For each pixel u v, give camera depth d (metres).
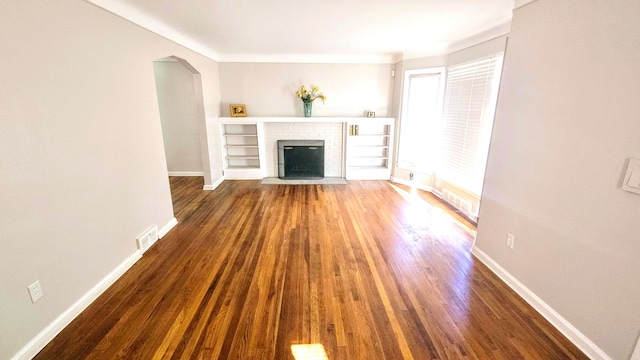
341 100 5.66
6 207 1.52
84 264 2.06
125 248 2.55
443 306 2.09
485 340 1.78
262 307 2.07
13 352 1.57
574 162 1.72
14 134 1.56
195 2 2.59
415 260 2.71
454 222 3.62
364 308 2.06
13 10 1.55
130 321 1.92
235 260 2.70
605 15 1.51
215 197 4.57
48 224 1.77
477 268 2.58
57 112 1.83
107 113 2.32
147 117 2.93
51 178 1.79
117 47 2.45
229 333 1.83
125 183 2.55
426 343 1.76
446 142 4.43
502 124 2.38
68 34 1.92
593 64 1.58
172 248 2.93
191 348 1.72
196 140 5.73
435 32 3.63
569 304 1.79
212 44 4.45
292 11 2.85
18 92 1.58
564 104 1.78
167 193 3.33
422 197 4.62
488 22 3.21
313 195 4.69
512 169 2.27
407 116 5.23
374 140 5.85
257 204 4.25
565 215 1.80
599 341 1.62
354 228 3.42
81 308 2.01
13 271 1.56
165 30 3.31
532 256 2.08
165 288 2.28
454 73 4.20
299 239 3.13
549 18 1.88
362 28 3.48
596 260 1.61
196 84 4.56
